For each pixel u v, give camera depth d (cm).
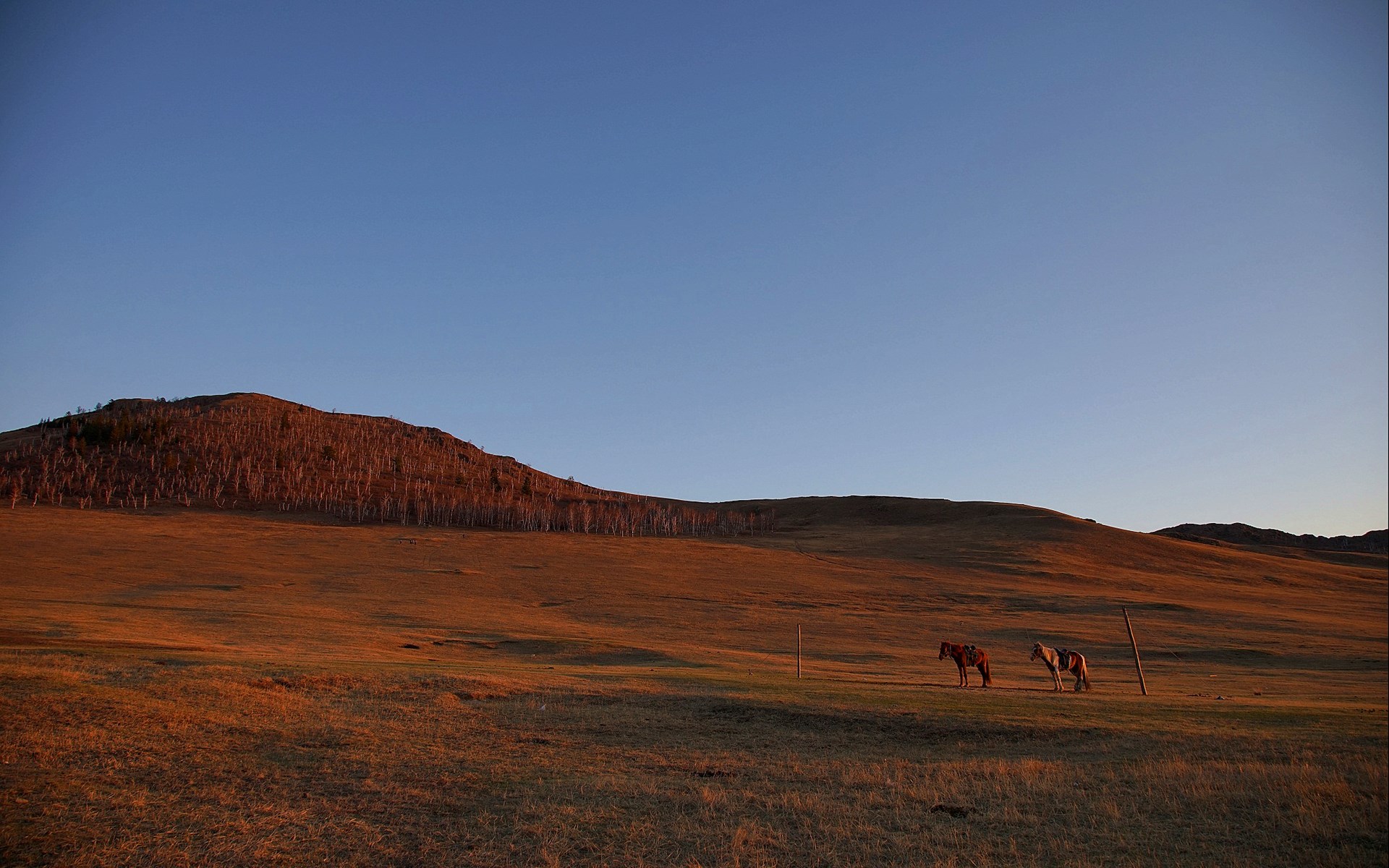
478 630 6438
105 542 11094
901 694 3162
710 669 4366
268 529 14025
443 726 2253
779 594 10050
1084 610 9438
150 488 17288
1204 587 12812
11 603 6131
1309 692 4312
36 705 1956
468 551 12656
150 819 1380
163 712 2047
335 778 1695
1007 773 1914
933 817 1577
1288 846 1452
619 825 1457
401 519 17250
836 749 2228
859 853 1366
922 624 8100
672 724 2470
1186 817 1602
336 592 8512
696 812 1551
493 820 1466
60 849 1234
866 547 16138
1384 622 9788
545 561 12012
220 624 5544
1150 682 4688
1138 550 15862
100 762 1662
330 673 2902
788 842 1404
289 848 1291
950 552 15150
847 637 7169
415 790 1631
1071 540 16038
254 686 2544
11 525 12044
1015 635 7519
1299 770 1956
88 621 4962
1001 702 2997
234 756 1800
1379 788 1805
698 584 10581
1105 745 2297
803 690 3175
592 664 4794
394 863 1259
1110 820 1583
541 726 2348
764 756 2089
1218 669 5700
